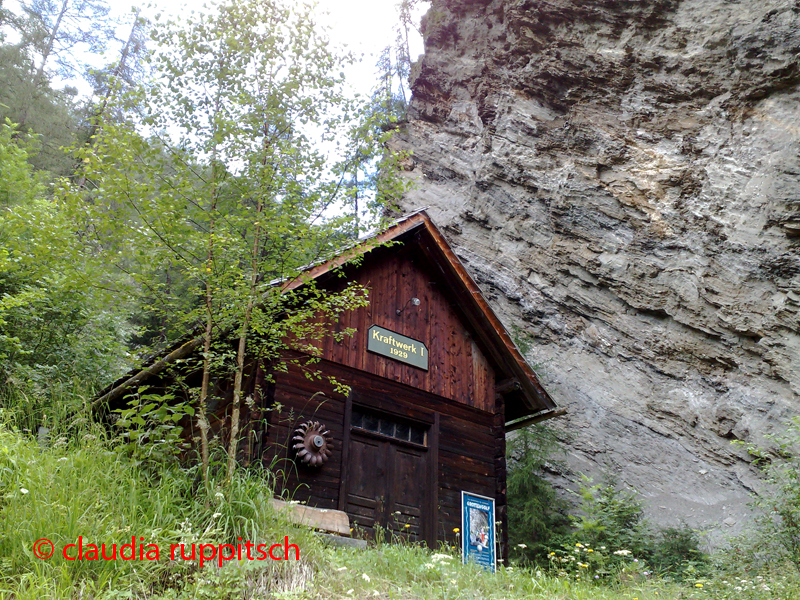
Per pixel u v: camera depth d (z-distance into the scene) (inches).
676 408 855.1
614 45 964.6
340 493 365.1
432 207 1148.5
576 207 962.1
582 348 954.7
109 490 237.0
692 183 868.6
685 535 572.7
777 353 780.0
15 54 1021.8
